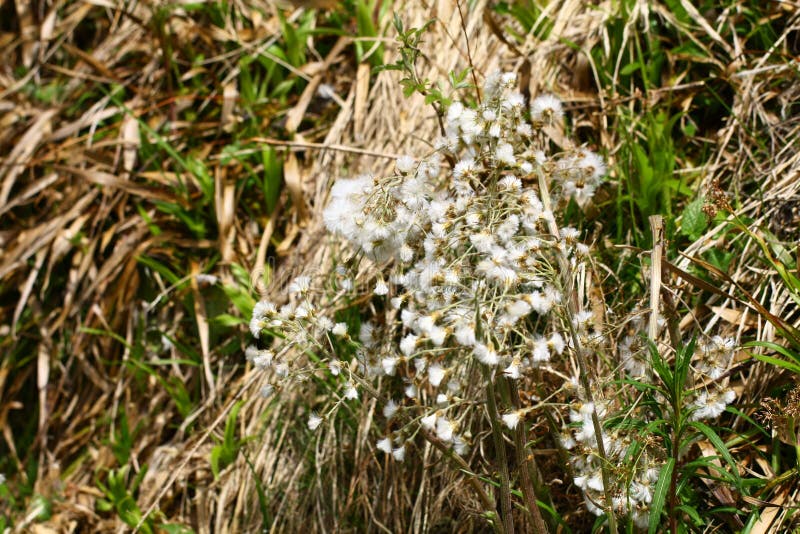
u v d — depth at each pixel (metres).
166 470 2.60
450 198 1.78
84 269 2.95
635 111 2.46
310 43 3.09
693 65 2.47
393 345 2.24
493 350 1.36
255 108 2.98
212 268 2.84
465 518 2.02
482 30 2.72
